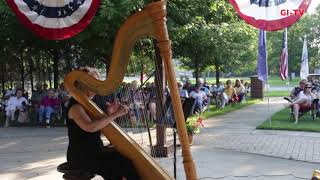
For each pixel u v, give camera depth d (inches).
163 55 166.4
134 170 183.3
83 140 184.1
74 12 273.4
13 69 878.4
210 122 614.9
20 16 272.5
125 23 170.4
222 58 899.4
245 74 2486.5
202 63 923.4
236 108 856.9
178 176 287.7
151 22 165.9
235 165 325.4
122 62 173.0
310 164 328.5
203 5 617.0
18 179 292.8
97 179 285.3
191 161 168.6
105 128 185.9
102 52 593.6
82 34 477.7
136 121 246.5
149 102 287.7
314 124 567.2
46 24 272.5
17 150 403.5
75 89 181.9
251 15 248.4
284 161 339.9
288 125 555.2
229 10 726.5
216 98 893.2
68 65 786.8
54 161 350.9
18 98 607.2
